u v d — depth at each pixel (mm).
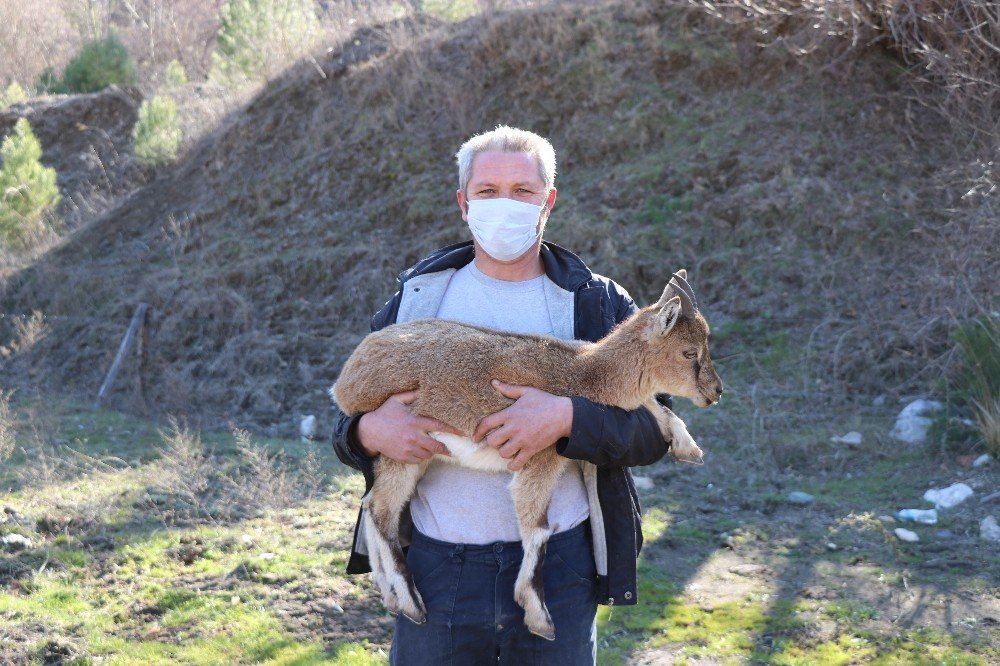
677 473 7715
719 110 11891
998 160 9602
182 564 6254
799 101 11555
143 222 15023
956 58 10469
